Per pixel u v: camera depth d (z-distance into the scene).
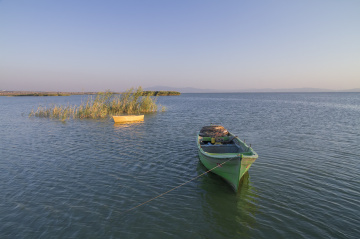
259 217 8.34
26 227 7.75
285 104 74.88
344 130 24.67
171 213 8.65
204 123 31.17
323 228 7.65
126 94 43.47
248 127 27.22
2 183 11.12
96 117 36.72
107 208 8.95
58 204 9.22
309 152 16.05
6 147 17.95
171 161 14.48
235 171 10.15
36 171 12.71
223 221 8.14
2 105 69.56
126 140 20.47
